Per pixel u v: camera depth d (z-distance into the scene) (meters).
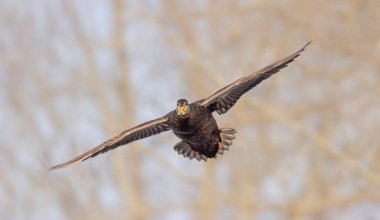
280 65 13.43
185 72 28.39
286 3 26.39
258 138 26.97
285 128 26.92
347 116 26.95
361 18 26.19
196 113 13.62
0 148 29.94
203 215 27.81
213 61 26.67
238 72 25.77
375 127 26.81
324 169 27.30
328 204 27.02
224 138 14.09
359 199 26.69
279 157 27.22
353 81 26.84
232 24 26.92
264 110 25.97
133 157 30.70
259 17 26.61
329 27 26.34
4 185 29.66
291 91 26.75
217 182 27.83
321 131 26.97
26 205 29.58
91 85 33.72
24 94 32.66
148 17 29.92
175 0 28.89
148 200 30.09
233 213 27.66
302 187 27.44
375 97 26.81
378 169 26.41
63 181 29.58
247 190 27.25
